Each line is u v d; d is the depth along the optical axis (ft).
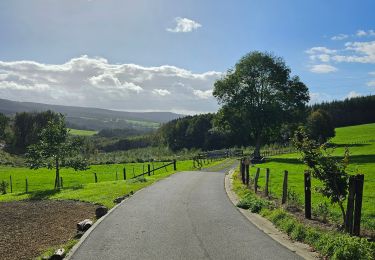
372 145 288.51
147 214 57.67
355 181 40.40
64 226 55.01
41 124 454.81
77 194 90.58
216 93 249.55
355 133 419.95
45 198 92.48
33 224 58.39
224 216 55.52
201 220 52.80
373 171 130.00
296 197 66.49
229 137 389.19
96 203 74.38
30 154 126.21
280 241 41.29
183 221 52.26
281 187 93.45
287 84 245.86
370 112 558.97
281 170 148.66
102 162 268.62
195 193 81.56
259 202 60.95
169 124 520.83
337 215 52.49
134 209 62.13
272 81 241.35
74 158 129.90
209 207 63.57
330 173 44.75
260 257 35.73
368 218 56.54
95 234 45.68
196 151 331.98
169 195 78.59
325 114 360.28
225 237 43.24
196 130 447.01
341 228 42.32
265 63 239.71
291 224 45.11
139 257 36.50
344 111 567.59
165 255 36.96
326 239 37.81
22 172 233.76
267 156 264.93
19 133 456.45
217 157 247.50
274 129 248.93
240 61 247.91
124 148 538.47
